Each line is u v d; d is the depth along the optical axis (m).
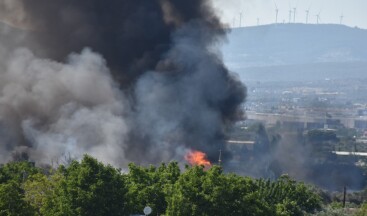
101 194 132.00
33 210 134.00
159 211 143.88
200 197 130.00
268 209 136.00
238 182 133.88
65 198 132.50
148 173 155.88
